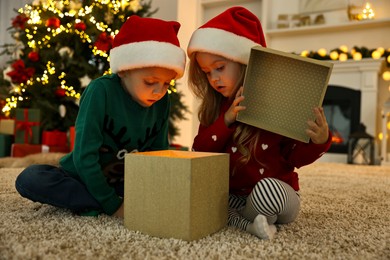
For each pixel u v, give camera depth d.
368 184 1.55
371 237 0.70
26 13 2.52
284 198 0.70
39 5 2.44
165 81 0.80
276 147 0.87
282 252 0.59
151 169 0.67
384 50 3.13
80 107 0.82
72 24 2.39
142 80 0.78
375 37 3.33
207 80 0.94
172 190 0.64
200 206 0.65
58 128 2.42
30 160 1.87
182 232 0.63
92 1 2.47
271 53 0.77
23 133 2.22
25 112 2.22
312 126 0.75
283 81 0.80
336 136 3.36
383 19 3.12
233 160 0.87
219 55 0.83
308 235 0.71
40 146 2.24
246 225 0.73
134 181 0.69
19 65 2.24
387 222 0.84
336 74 3.30
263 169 0.86
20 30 2.50
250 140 0.86
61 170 0.86
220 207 0.73
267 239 0.66
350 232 0.73
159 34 0.77
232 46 0.83
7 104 2.41
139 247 0.58
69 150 2.28
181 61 0.79
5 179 1.35
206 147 0.88
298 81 0.79
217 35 0.83
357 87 3.23
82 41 2.40
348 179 1.72
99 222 0.75
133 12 2.55
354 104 3.23
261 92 0.83
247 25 0.88
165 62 0.76
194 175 0.63
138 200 0.69
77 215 0.82
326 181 1.63
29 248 0.55
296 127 0.80
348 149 3.08
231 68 0.85
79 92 2.41
